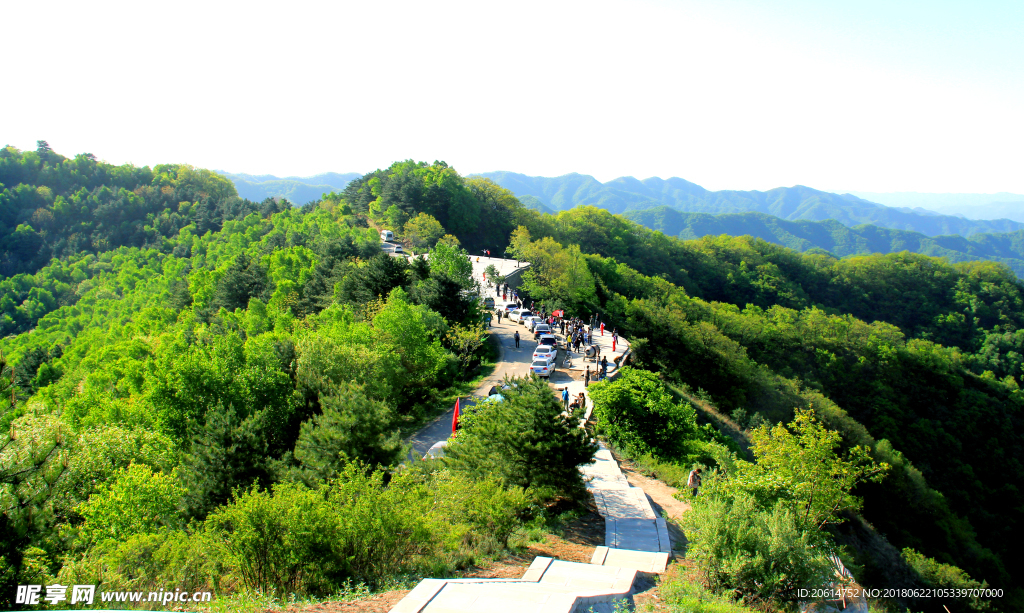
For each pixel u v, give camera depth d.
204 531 11.91
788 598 9.48
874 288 120.38
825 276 124.12
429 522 10.47
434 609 7.37
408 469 13.40
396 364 29.27
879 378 66.81
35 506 10.04
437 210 108.19
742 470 14.88
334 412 16.23
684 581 9.76
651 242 124.75
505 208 121.75
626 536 13.30
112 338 61.62
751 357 66.69
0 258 133.50
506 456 14.70
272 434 21.00
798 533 10.59
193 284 68.31
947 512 40.09
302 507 9.78
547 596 7.93
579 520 14.42
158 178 179.75
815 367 68.19
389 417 16.88
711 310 76.88
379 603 8.08
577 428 15.15
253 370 25.69
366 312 40.22
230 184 199.12
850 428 44.97
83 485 15.93
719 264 123.00
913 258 126.31
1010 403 68.44
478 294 51.38
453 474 14.80
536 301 62.81
